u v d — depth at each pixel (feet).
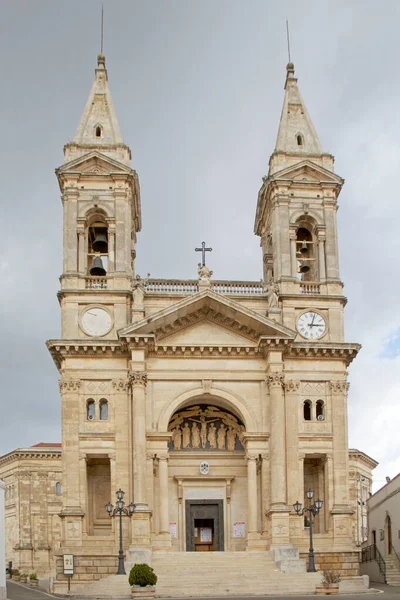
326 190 215.92
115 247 208.23
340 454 198.08
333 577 163.94
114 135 218.38
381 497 231.91
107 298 203.41
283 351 198.90
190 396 198.39
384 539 226.38
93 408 197.47
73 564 182.09
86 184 211.61
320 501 181.88
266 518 192.95
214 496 207.62
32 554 322.34
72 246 206.39
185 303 195.11
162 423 195.93
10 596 171.83
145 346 194.90
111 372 198.49
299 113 226.17
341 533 192.54
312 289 209.77
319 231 213.25
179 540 203.62
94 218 214.28
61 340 196.24
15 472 332.19
